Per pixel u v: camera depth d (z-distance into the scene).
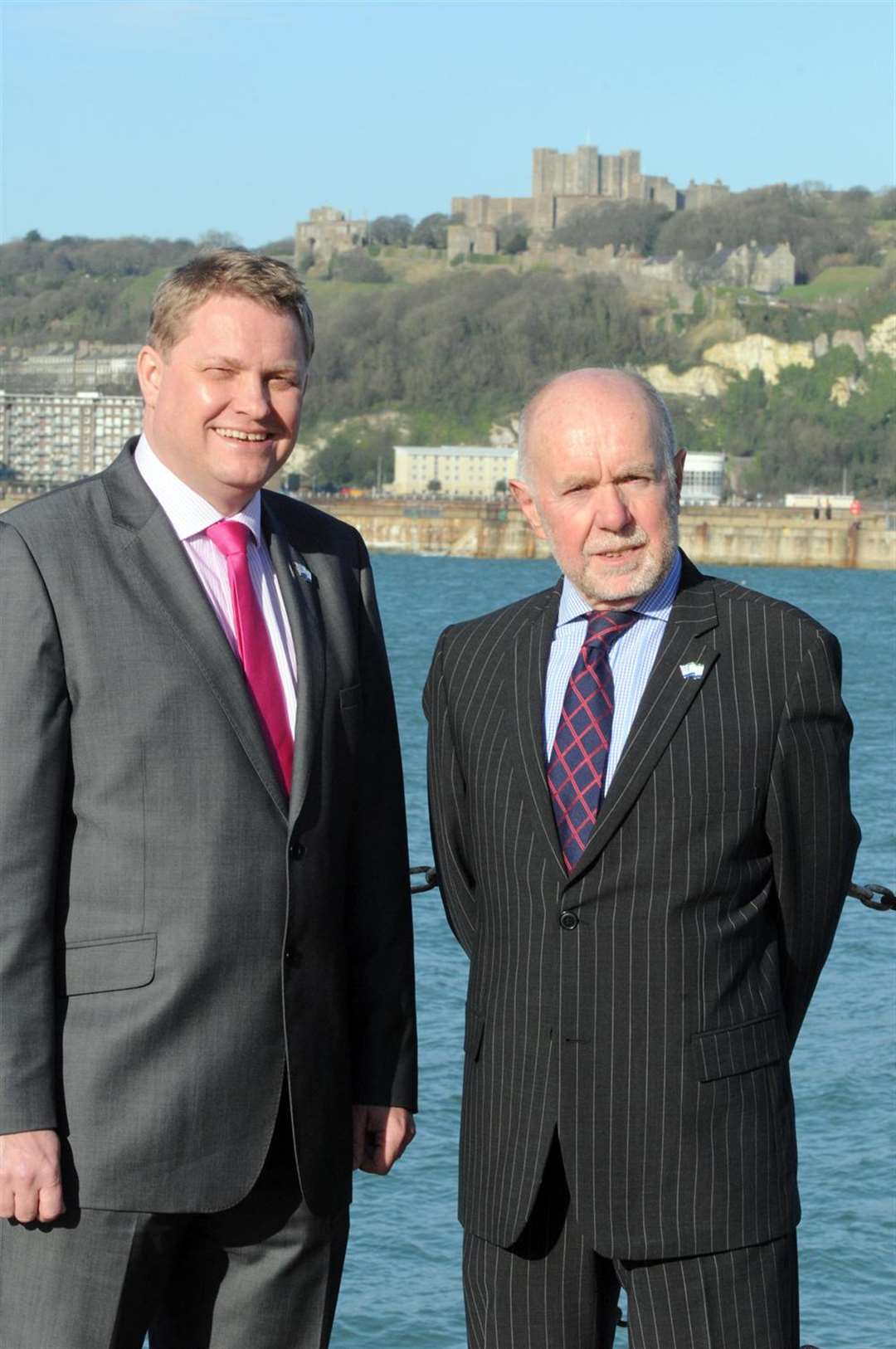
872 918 16.56
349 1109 3.58
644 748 3.37
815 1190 10.32
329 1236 3.57
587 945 3.36
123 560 3.40
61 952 3.32
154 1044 3.29
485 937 3.54
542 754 3.47
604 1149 3.34
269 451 3.47
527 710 3.51
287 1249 3.50
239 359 3.39
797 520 110.56
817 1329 8.78
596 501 3.41
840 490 163.12
